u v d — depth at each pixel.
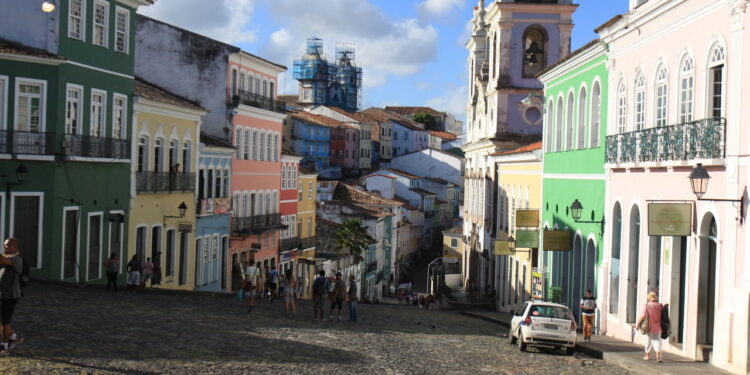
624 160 25.56
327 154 113.56
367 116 140.62
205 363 15.56
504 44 50.06
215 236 46.75
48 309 21.22
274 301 39.09
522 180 42.84
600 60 29.34
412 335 25.67
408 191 111.94
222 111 49.59
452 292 61.47
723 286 19.22
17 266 14.36
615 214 27.31
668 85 23.06
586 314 25.56
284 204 60.78
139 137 37.22
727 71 19.50
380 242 84.69
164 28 49.41
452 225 125.25
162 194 39.16
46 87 30.00
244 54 51.28
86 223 32.62
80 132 32.03
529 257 39.31
